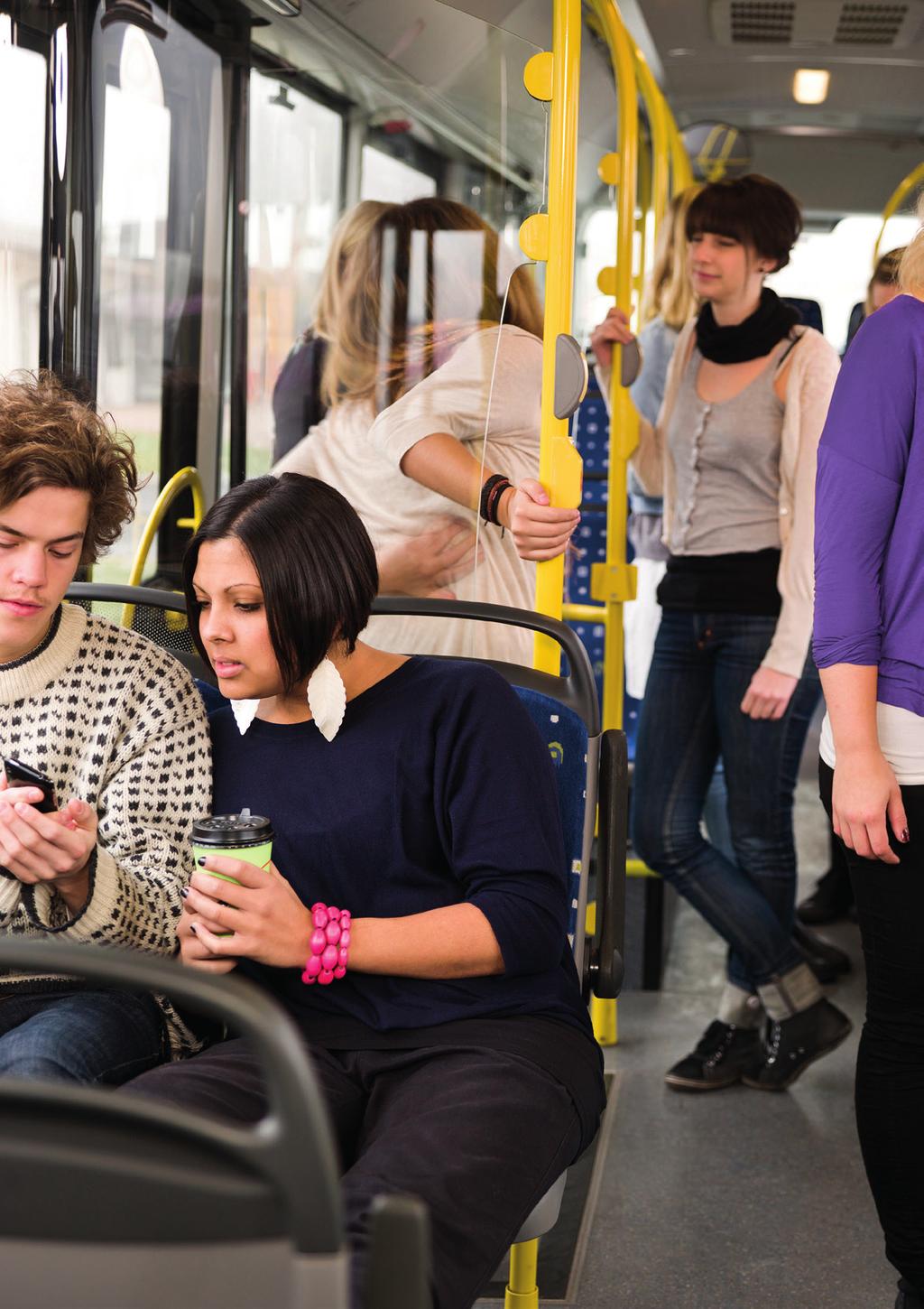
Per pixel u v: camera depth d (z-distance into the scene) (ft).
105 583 7.23
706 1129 9.11
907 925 5.80
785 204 9.28
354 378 7.71
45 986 5.29
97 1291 2.72
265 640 5.06
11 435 4.92
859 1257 7.52
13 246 7.54
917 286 5.78
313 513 5.08
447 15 7.01
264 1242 2.65
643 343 13.06
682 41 15.14
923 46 14.90
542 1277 7.23
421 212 7.44
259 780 5.38
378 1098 4.83
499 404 7.34
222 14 7.59
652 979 11.76
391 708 5.29
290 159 7.72
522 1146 4.40
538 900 5.00
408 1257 2.76
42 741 5.35
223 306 8.00
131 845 5.30
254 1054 4.86
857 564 5.70
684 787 9.62
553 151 6.90
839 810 5.73
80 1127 2.73
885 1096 5.97
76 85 7.41
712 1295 7.11
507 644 7.30
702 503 9.57
